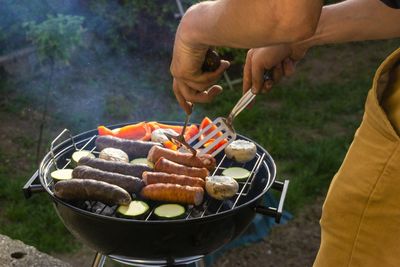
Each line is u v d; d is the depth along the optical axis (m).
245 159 2.10
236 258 3.30
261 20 1.16
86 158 1.99
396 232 1.49
